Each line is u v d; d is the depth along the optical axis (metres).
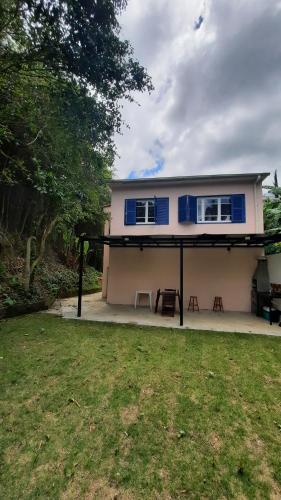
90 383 3.38
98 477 1.95
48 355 4.27
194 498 1.80
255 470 2.05
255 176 8.45
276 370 3.88
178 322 6.80
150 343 5.01
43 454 2.16
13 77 5.77
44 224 10.22
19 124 7.12
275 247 9.36
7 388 3.19
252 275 8.52
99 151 7.75
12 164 8.02
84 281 13.59
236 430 2.53
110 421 2.63
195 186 9.06
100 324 6.43
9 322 6.31
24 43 4.91
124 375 3.63
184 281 8.98
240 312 8.30
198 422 2.64
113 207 9.64
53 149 7.98
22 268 9.28
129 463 2.10
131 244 9.24
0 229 8.88
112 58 5.00
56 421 2.61
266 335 5.68
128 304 9.42
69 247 13.90
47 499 1.76
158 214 9.27
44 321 6.54
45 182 7.89
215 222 8.78
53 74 5.36
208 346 4.90
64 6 4.25
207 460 2.14
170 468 2.05
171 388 3.31
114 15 4.65
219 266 8.77
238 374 3.73
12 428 2.47
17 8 4.36
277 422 2.66
